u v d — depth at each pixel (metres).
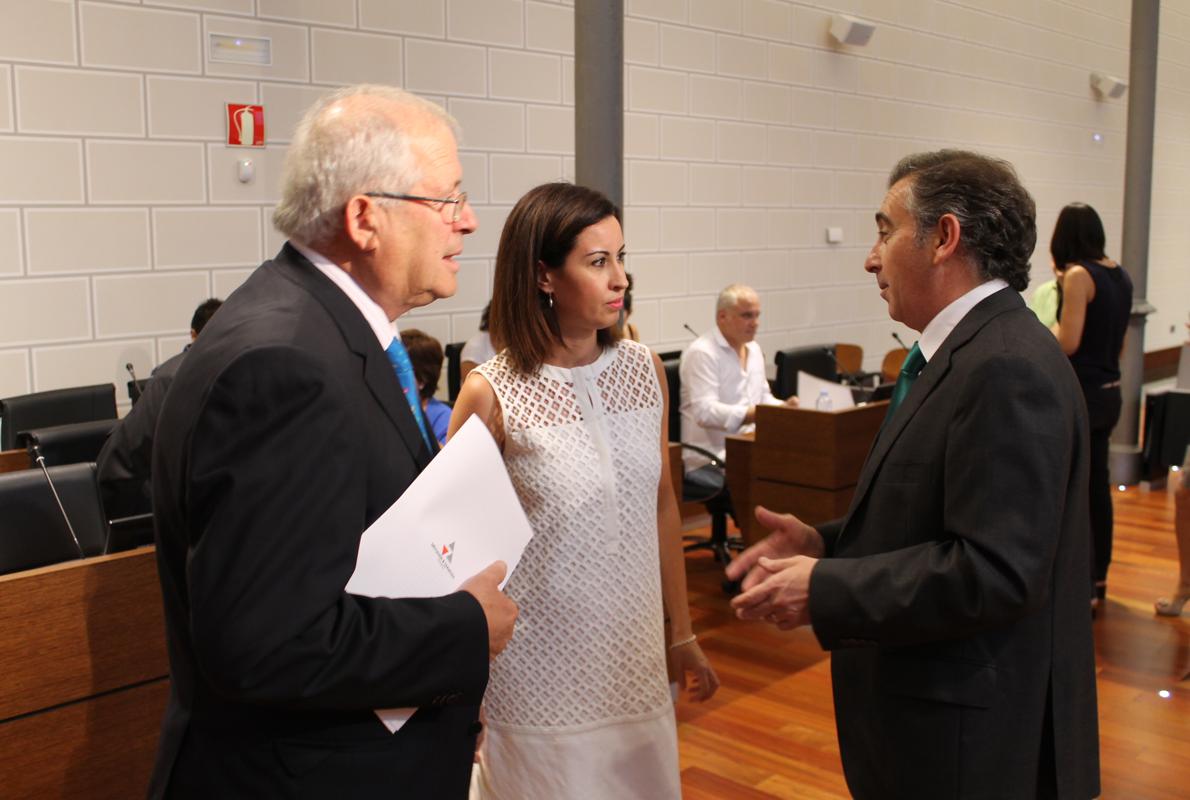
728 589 4.36
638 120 5.43
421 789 1.17
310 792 1.11
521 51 4.93
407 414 1.22
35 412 3.44
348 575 1.06
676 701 3.30
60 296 3.69
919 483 1.39
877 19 6.81
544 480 1.66
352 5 4.30
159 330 3.93
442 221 1.22
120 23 3.72
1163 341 10.55
